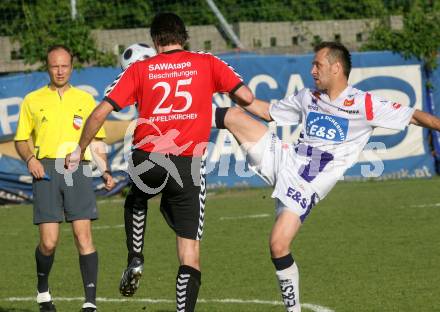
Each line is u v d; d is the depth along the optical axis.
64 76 22.19
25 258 30.44
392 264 27.50
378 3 56.41
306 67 48.81
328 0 58.75
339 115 20.31
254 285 25.22
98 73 46.19
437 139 50.97
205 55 19.38
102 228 36.16
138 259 19.47
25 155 22.16
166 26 19.33
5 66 46.94
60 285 26.12
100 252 31.12
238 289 24.75
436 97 51.25
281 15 58.53
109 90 19.12
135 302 23.58
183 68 19.09
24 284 26.33
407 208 39.09
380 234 33.00
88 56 46.91
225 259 29.16
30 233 35.59
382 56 50.09
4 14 49.62
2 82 43.81
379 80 49.97
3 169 43.84
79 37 46.88
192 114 19.08
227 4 58.84
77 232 21.84
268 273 26.83
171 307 22.97
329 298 23.25
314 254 29.52
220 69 19.30
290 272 19.81
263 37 54.91
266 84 48.03
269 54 50.56
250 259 29.06
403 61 50.62
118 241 33.22
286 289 19.86
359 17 57.78
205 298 23.70
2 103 43.81
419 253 29.17
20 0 49.59
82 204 21.81
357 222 35.88
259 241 32.34
